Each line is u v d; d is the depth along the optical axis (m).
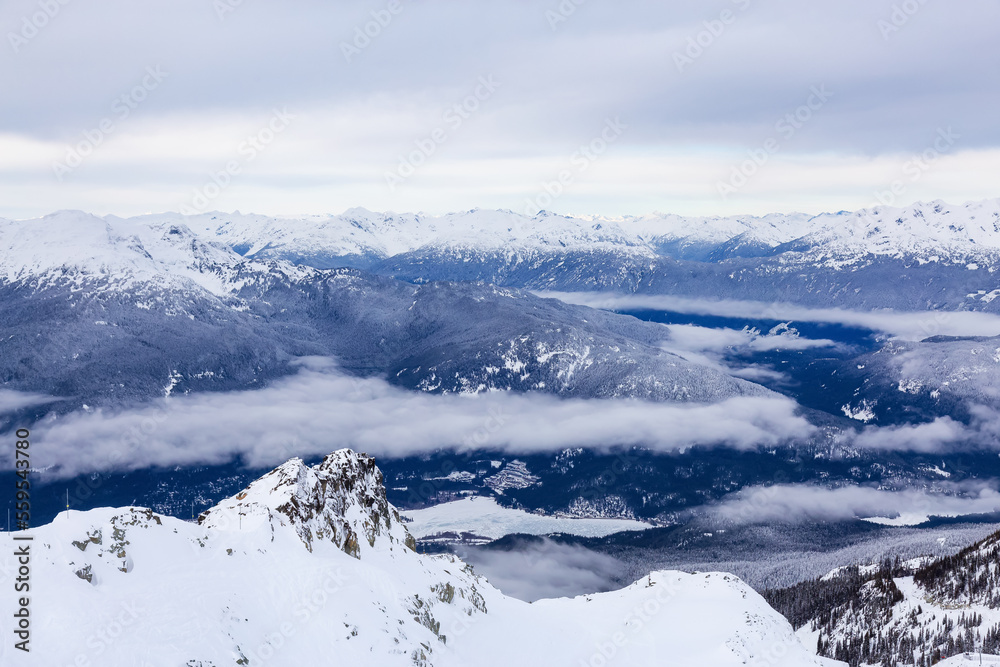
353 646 124.12
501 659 153.62
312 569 138.88
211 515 153.62
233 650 111.75
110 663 98.50
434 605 157.38
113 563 118.81
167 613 111.62
